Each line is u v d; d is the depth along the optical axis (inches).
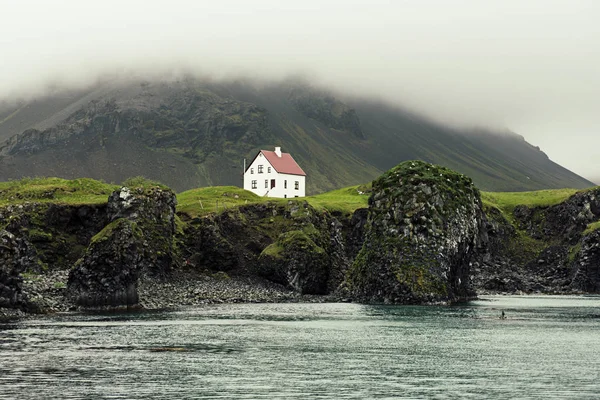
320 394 2317.9
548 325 4271.7
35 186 6742.1
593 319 4616.1
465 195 6486.2
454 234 6087.6
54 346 3127.5
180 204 7682.1
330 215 7691.9
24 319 4151.1
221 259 6742.1
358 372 2691.9
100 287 4835.1
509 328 4106.8
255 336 3602.4
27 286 4904.0
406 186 6225.4
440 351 3223.4
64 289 4960.6
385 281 5915.4
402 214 6102.4
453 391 2386.8
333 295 6378.0
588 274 7834.6
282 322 4266.7
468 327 4133.9
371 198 6466.5
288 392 2336.4
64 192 6643.7
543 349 3309.5
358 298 6072.8
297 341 3464.6
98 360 2827.3
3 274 4296.3
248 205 7500.0
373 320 4458.7
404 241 5989.2
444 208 6166.3
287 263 6550.2
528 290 7854.3
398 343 3452.3
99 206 6304.1
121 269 4899.1
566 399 2282.2
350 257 7455.7
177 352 3056.1
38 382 2420.0
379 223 6220.5
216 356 2984.7
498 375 2662.4
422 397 2295.8
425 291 5767.7
